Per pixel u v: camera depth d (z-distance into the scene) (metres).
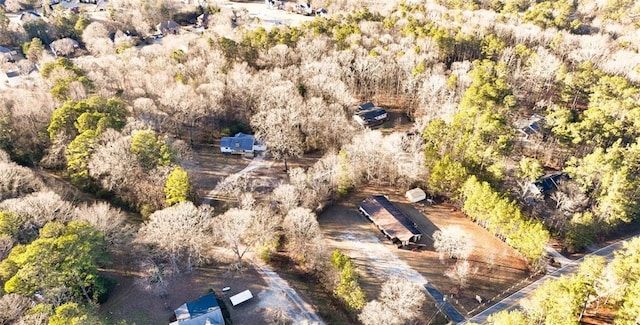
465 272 80.06
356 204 103.44
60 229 72.62
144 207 89.69
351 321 76.12
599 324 72.19
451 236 85.69
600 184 94.38
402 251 90.44
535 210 96.44
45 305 61.75
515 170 101.56
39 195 80.25
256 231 83.25
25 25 182.50
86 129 97.38
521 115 130.00
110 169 90.25
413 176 101.00
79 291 71.62
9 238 71.88
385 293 74.50
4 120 102.31
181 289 80.19
